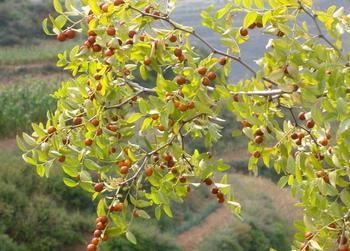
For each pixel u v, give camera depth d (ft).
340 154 5.47
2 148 35.78
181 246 32.14
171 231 33.45
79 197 30.99
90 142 5.76
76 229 28.89
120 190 6.23
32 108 41.93
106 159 5.90
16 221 27.27
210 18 5.71
